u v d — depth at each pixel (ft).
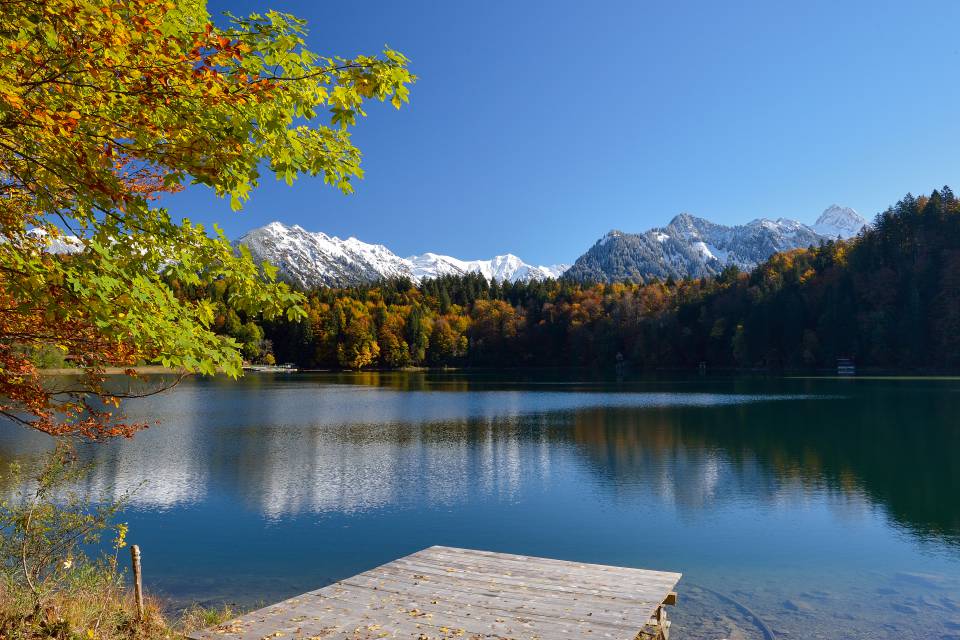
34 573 24.67
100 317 14.29
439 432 105.70
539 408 146.82
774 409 136.05
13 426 99.45
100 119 14.05
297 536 46.93
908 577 38.75
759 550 44.11
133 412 139.33
